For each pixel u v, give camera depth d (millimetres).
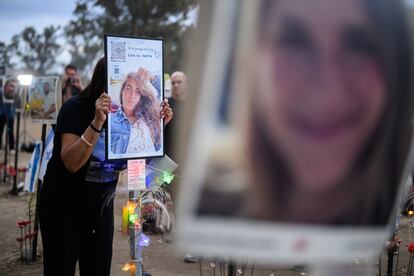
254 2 925
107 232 2877
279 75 934
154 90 2748
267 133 932
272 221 936
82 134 2604
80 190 2715
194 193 921
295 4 939
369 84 971
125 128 2658
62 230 2697
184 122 931
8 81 9305
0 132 11602
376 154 990
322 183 957
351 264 1105
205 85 920
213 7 921
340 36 955
